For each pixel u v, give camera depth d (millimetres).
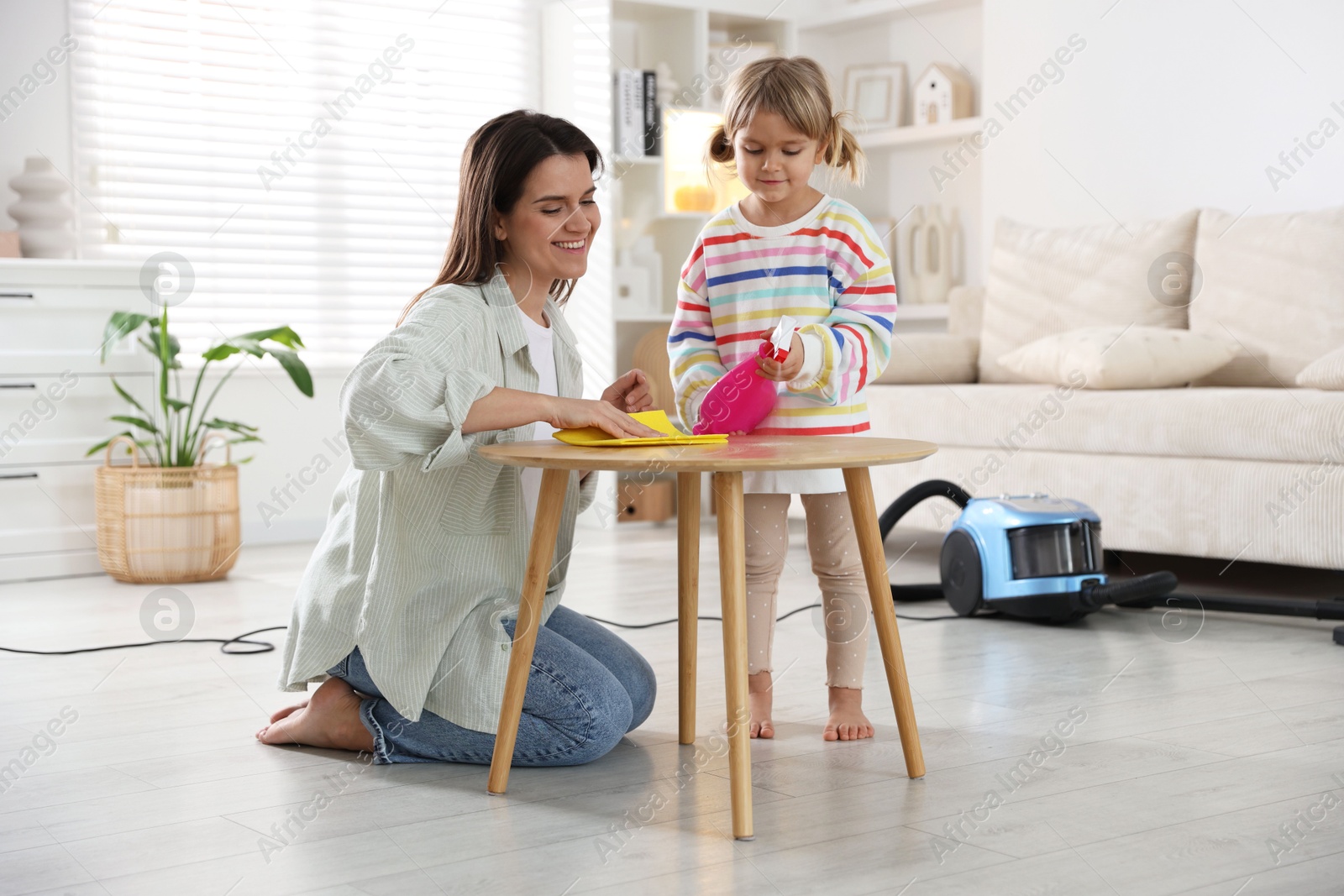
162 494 2916
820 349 1482
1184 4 3258
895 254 4145
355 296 3807
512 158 1392
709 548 3320
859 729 1551
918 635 2223
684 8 3969
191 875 1115
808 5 4355
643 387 1570
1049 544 2277
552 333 1522
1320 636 2150
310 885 1087
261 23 3637
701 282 1703
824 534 1603
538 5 4066
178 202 3557
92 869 1134
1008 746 1501
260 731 1613
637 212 3994
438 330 1342
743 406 1495
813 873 1096
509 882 1086
